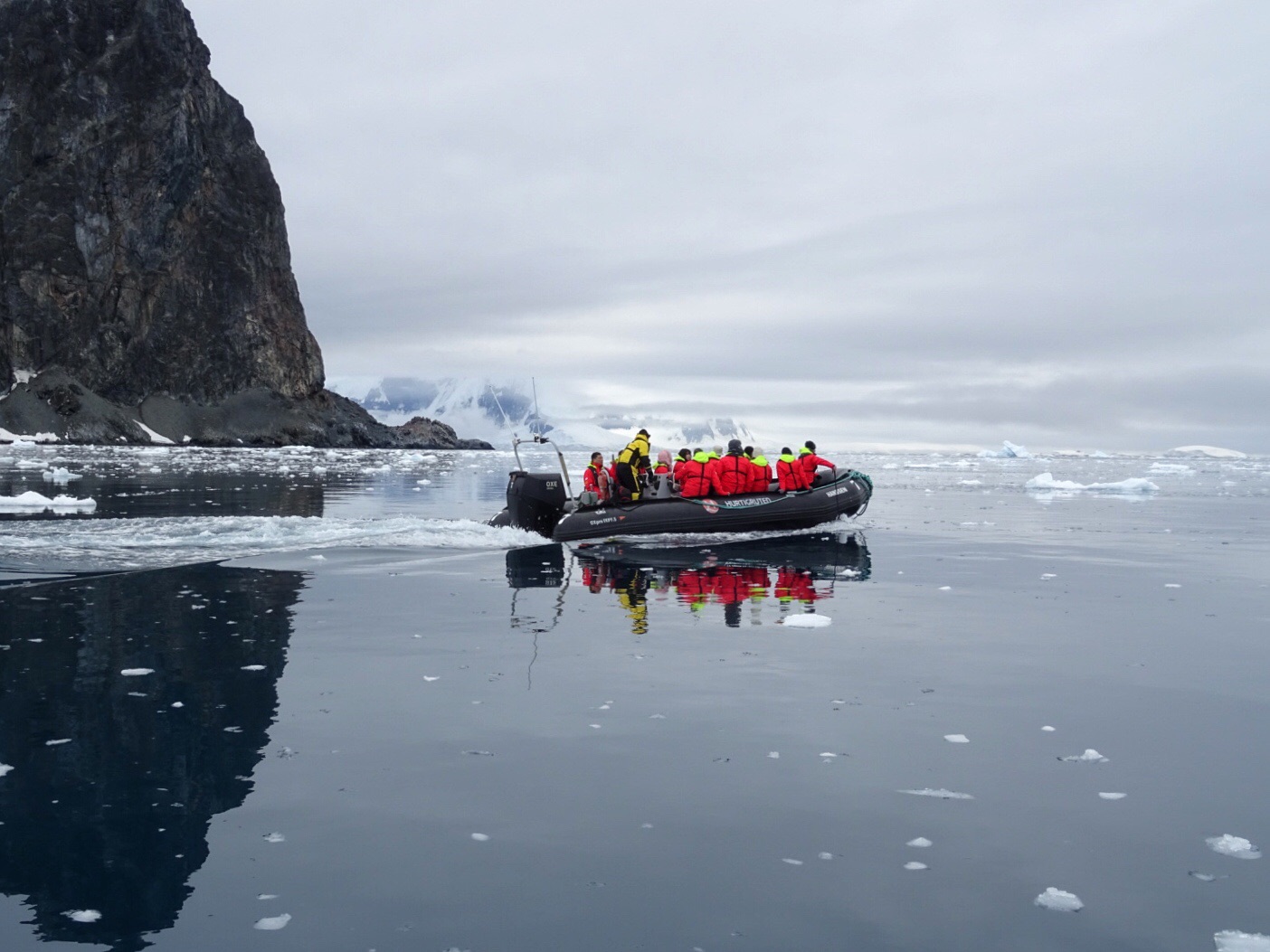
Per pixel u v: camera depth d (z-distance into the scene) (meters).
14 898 2.80
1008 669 5.55
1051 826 3.35
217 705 4.68
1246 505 21.27
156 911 2.73
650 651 5.92
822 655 5.84
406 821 3.35
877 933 2.64
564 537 12.12
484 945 2.57
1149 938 2.62
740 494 13.25
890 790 3.66
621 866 3.02
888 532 14.15
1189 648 6.13
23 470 31.23
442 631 6.47
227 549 10.76
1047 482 29.31
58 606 7.21
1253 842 3.24
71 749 4.03
